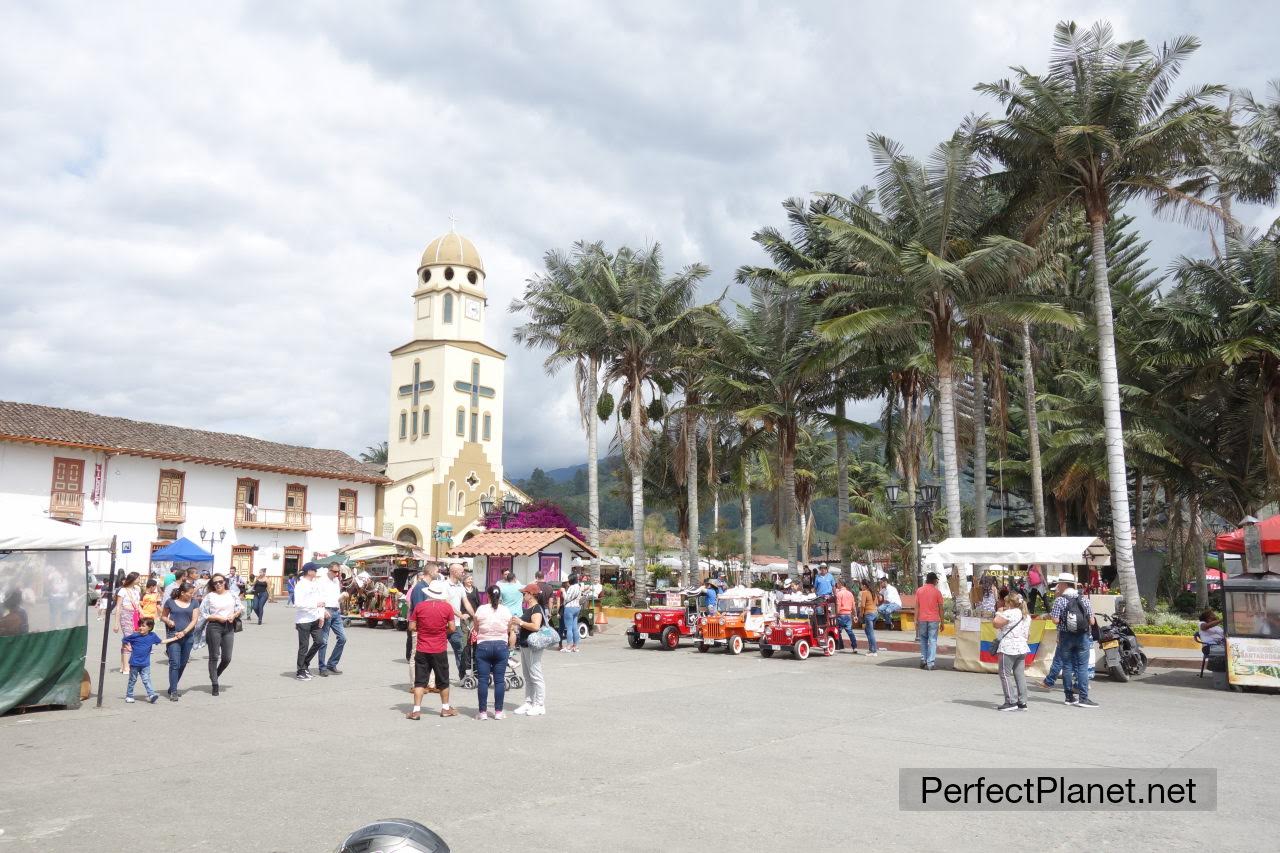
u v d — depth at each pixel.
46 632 11.41
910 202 24.19
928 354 29.11
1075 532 41.12
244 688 13.52
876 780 7.79
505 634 10.97
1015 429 40.47
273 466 48.31
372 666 16.50
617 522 115.44
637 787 7.46
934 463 41.09
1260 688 14.25
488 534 30.16
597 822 6.41
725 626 20.08
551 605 23.55
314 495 51.44
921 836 6.19
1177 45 20.91
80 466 40.78
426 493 58.38
